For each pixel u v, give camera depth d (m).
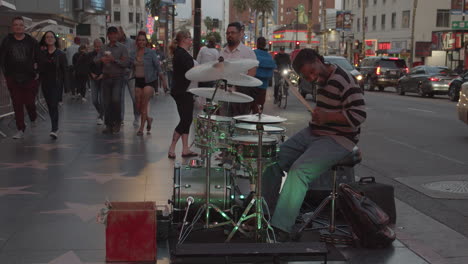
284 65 17.78
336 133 4.86
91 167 7.66
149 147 9.38
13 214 5.41
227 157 5.88
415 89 27.97
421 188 7.04
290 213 4.77
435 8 55.53
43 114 14.16
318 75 4.74
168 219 4.76
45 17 46.97
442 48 47.62
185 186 4.93
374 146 10.50
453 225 5.47
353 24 71.44
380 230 4.61
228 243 4.32
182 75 8.20
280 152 5.17
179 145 9.63
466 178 7.62
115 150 9.04
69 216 5.37
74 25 57.72
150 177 7.08
